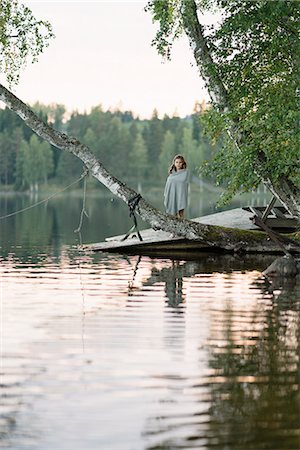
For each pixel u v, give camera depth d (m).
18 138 169.38
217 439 7.42
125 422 7.81
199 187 146.88
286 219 24.52
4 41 24.05
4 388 8.74
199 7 20.81
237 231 22.92
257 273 18.47
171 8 20.53
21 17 24.09
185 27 20.91
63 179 167.12
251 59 20.52
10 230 32.88
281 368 9.56
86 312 12.97
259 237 22.98
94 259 21.22
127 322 12.16
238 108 20.44
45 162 166.88
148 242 23.30
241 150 20.20
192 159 166.38
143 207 22.08
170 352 10.28
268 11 19.64
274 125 19.62
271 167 20.47
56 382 8.96
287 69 20.00
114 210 59.28
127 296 14.74
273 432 7.57
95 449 7.26
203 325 12.02
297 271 18.20
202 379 9.12
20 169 167.50
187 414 8.01
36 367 9.52
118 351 10.31
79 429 7.66
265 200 88.00
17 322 12.08
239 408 8.16
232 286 16.22
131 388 8.77
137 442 7.38
